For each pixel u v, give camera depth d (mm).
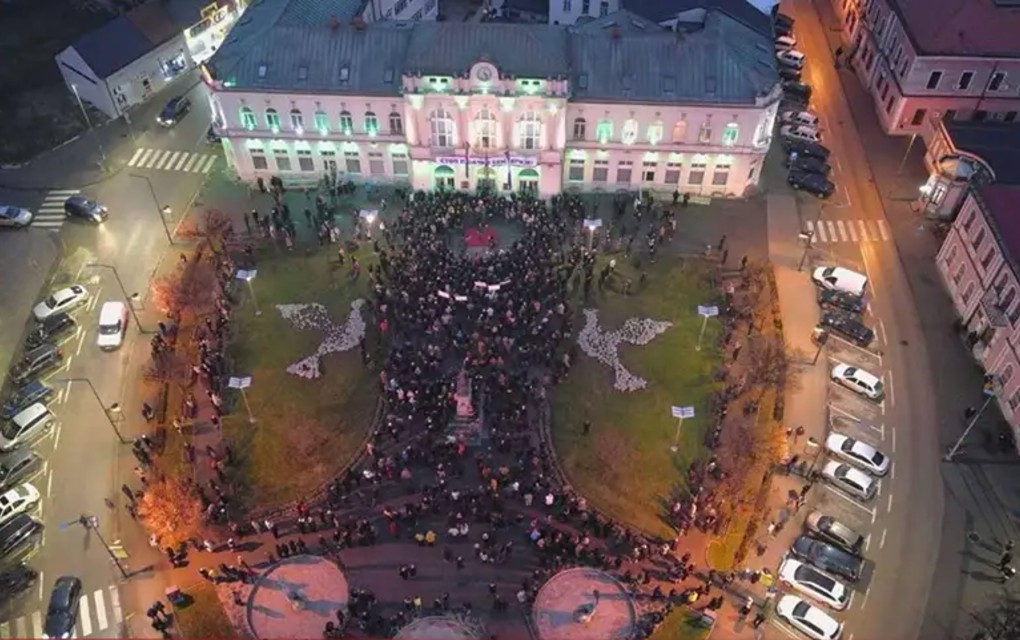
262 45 101688
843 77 126438
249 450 81375
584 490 78438
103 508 77875
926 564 74875
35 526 75875
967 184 97250
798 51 130375
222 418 83812
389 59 101125
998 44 107250
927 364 90062
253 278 96875
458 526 74500
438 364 85875
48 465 80938
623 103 99375
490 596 71500
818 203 107438
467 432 80688
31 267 99375
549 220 102562
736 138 102312
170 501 74438
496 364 86250
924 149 114625
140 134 116438
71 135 115750
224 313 92125
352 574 72812
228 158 109500
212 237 100875
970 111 112938
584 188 109688
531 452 79812
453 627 69062
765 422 83812
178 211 106000
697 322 92938
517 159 102875
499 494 77250
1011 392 84000
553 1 129750
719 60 100062
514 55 97188
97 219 104062
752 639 69625
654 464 80562
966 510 78562
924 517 78000
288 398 85625
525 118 99625
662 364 88875
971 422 81500
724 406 84812
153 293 94188
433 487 77438
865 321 94062
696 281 97125
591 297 95000
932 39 108375
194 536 75125
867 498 78750
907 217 105688
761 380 87062
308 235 102438
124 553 74750
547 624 69750
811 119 116625
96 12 133250
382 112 102188
